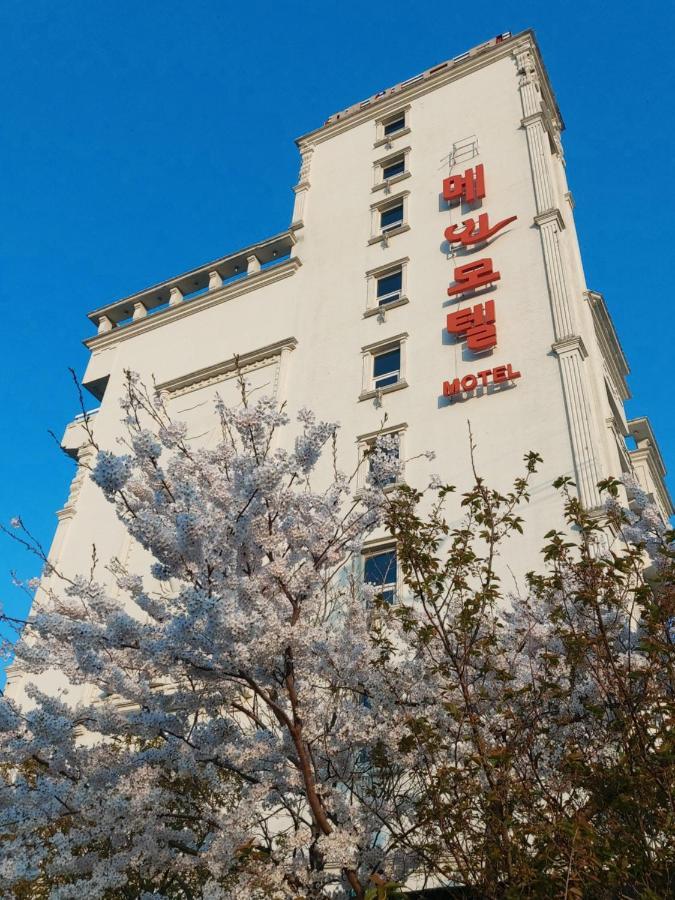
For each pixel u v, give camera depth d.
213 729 7.57
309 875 6.91
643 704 6.61
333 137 27.12
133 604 19.06
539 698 7.16
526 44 24.00
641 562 8.55
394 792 8.06
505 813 6.29
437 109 24.67
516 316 17.88
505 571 13.98
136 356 25.94
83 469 24.14
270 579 7.57
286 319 22.64
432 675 8.12
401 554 7.93
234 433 19.97
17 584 8.33
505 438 16.05
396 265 21.12
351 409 18.81
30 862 6.98
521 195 20.14
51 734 7.07
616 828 6.00
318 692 7.97
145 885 8.52
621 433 18.95
